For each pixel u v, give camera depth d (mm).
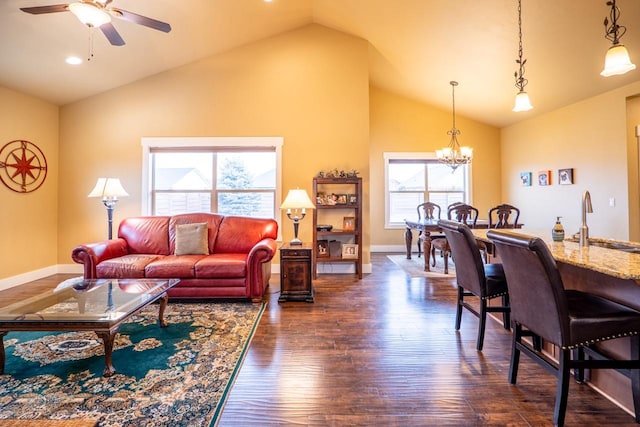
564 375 1634
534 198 5969
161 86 5086
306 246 3855
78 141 5102
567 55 3924
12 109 4398
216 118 5102
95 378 2092
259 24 4652
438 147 7098
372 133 7121
